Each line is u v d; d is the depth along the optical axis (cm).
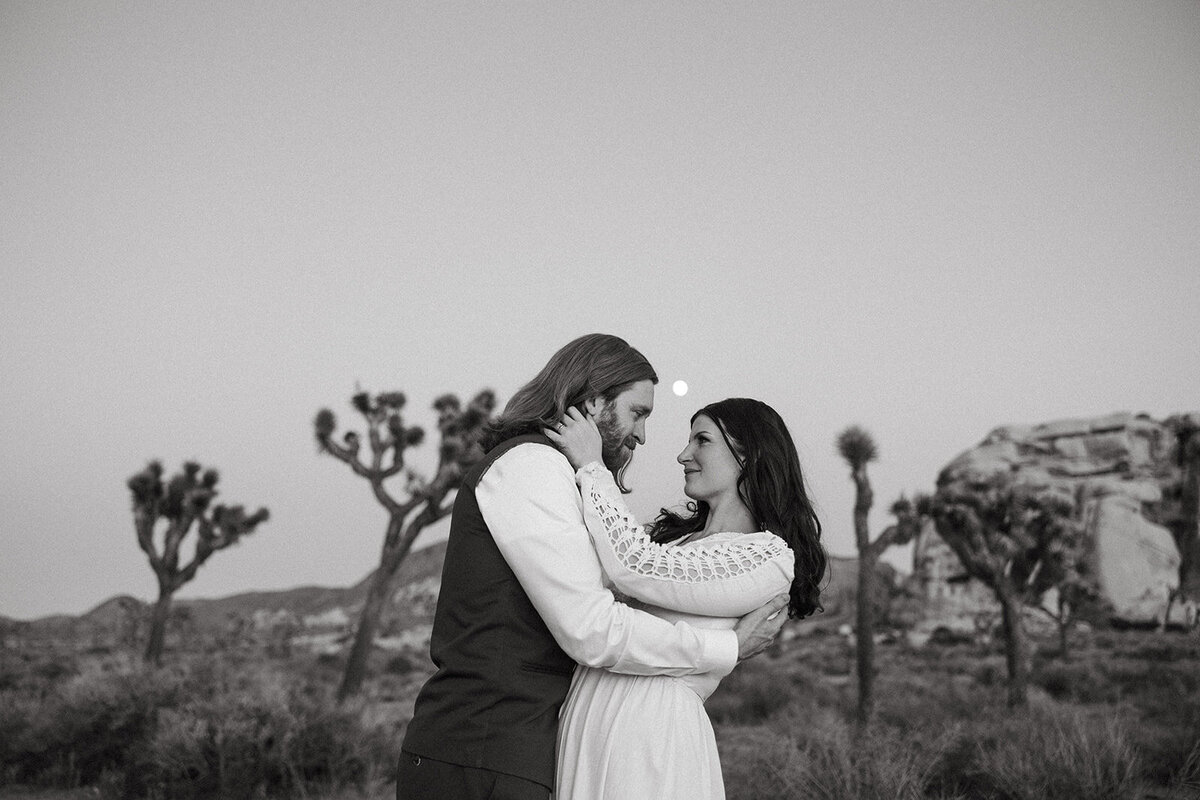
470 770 256
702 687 275
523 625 266
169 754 836
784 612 292
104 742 921
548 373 301
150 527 1432
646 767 258
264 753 834
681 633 263
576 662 283
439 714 266
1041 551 1214
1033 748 698
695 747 266
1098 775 639
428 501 1298
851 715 1077
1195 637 1216
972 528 1186
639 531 272
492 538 271
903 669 1427
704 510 346
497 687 262
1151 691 1066
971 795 679
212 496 1462
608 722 263
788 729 941
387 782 855
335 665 1520
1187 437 1295
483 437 301
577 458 284
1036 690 1153
